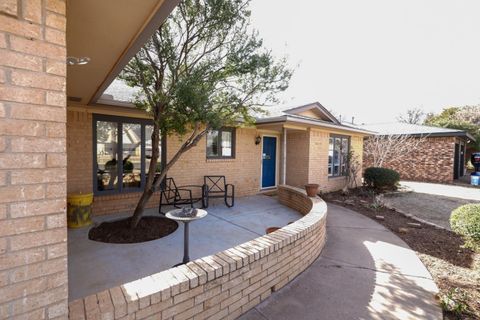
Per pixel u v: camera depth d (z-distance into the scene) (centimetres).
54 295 136
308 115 955
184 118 416
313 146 927
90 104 531
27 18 125
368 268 356
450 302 267
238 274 243
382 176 1029
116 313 167
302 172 932
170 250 403
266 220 583
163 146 672
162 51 409
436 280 326
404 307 265
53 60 133
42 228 131
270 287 283
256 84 454
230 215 621
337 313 254
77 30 235
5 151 120
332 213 677
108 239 439
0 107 119
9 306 124
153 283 196
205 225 538
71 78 365
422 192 1062
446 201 870
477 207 384
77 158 540
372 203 788
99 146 577
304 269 346
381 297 284
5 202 121
